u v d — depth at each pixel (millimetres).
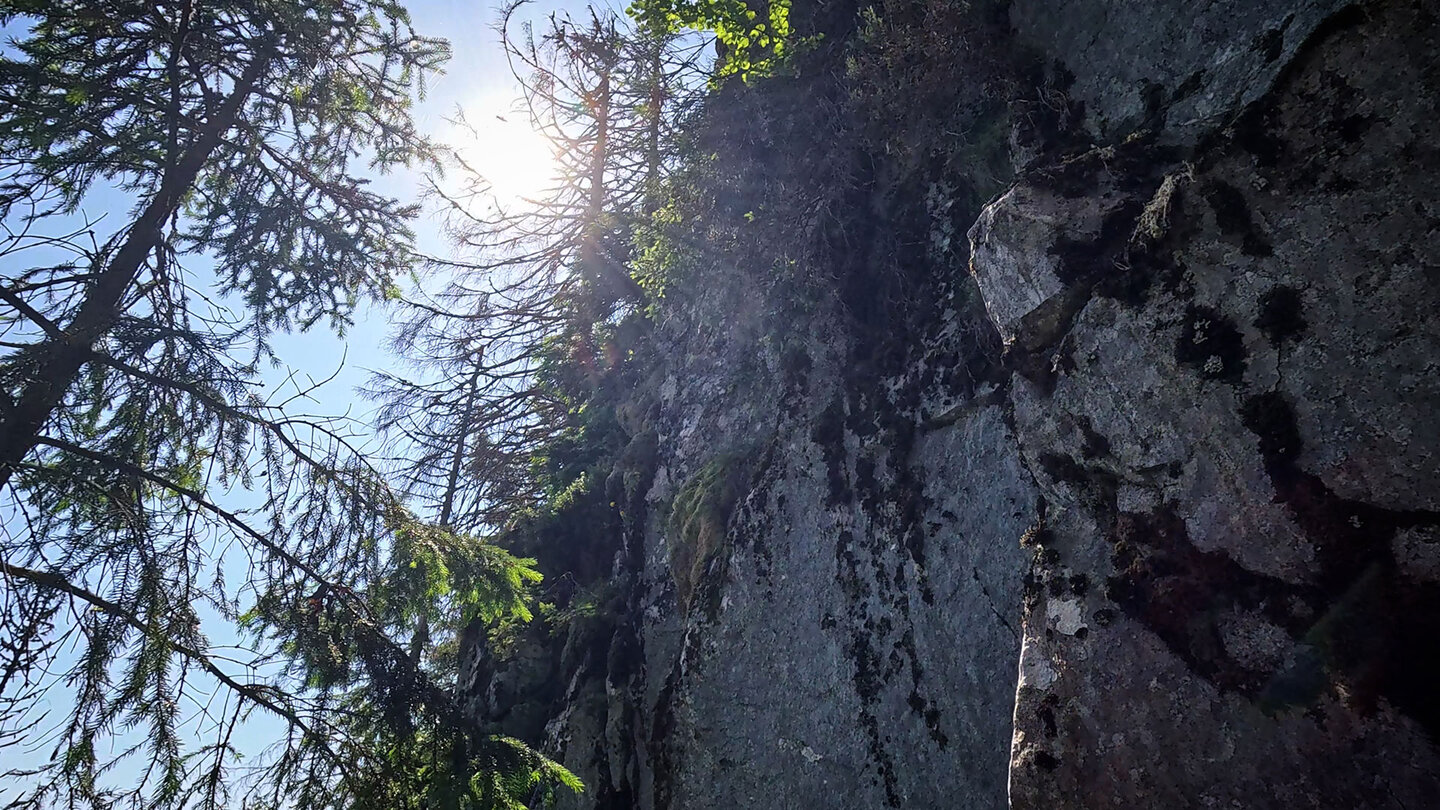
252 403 5320
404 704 5098
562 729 7363
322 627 5055
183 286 6082
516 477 12844
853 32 7148
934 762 4816
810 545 6121
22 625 4184
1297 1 3756
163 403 5566
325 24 6371
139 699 4277
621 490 9031
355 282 6945
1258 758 2717
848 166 6887
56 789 4055
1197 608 3033
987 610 4887
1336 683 2635
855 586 5707
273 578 5121
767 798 5602
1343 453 2801
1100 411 3537
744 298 8062
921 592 5281
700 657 6398
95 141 5395
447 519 13172
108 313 5289
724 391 7961
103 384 5383
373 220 6961
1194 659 2982
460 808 4828
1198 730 2879
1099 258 3809
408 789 4852
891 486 5770
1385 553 2641
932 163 6488
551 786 5551
